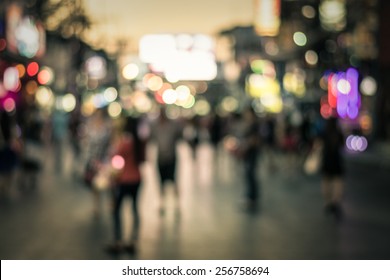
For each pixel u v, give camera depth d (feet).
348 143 201.16
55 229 63.57
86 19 196.85
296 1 248.32
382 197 92.58
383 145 169.37
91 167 71.77
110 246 52.90
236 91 479.00
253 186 82.69
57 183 108.06
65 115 263.49
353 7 208.54
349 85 219.20
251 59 374.84
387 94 193.26
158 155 82.07
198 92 590.96
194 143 170.50
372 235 60.85
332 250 53.26
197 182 115.14
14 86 184.65
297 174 131.13
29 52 206.69
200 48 496.23
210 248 53.93
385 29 192.44
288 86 291.17
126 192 55.31
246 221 69.36
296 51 272.92
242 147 82.79
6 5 186.70
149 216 72.90
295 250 53.16
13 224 66.54
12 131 93.97
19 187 100.83
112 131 68.49
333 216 73.51
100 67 332.80
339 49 220.84
